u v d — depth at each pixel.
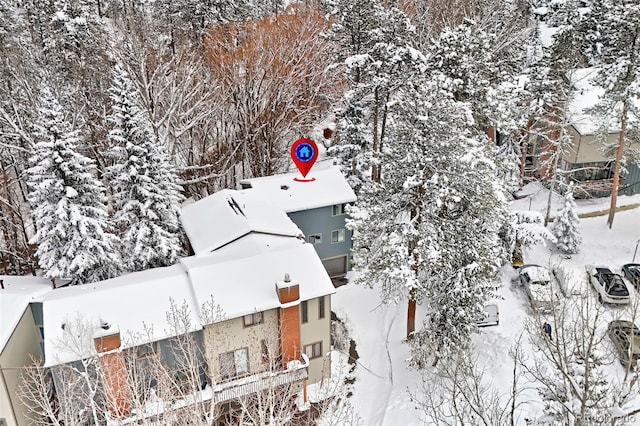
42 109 25.47
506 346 24.75
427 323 25.55
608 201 36.78
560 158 38.41
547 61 34.09
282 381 23.08
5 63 37.31
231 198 32.31
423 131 22.44
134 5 55.50
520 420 20.48
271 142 41.03
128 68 36.69
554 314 15.82
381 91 36.62
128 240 29.16
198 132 42.50
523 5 57.59
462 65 28.14
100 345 19.92
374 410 23.98
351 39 39.94
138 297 23.05
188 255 33.16
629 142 34.19
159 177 29.28
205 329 22.12
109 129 36.62
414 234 23.28
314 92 44.56
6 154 37.56
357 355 27.50
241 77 40.28
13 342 20.94
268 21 44.62
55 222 26.33
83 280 27.42
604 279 26.47
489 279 23.61
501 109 28.47
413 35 42.50
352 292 32.19
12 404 20.22
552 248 32.12
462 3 50.88
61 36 41.06
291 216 32.28
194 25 48.19
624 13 29.02
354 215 25.02
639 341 21.89
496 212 22.81
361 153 38.53
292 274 24.75
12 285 25.64
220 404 22.34
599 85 31.91
